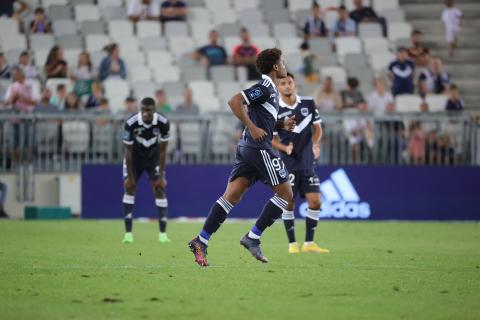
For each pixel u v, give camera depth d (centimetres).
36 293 2358
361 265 3142
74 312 2073
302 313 2100
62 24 7094
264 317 2036
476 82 7519
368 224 5719
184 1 7562
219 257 3372
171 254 3488
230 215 6019
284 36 7375
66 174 6088
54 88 6444
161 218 4200
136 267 2967
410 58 7262
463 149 6269
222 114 6134
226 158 6134
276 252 3666
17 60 6762
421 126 6269
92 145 6088
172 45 7106
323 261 3278
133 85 6600
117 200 5953
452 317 2078
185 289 2450
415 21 7962
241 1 7631
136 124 4088
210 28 7312
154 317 2016
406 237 4644
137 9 7262
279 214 2923
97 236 4441
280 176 2880
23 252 3519
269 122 2886
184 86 6662
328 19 7594
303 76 6881
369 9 7562
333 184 6053
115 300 2239
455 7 8100
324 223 5769
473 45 7888
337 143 6194
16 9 7150
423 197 6156
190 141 6125
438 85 7125
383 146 6234
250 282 2611
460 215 6200
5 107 6181
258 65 2911
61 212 5909
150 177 4191
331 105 6500
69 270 2862
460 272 2942
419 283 2650
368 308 2188
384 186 6112
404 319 2044
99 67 6656
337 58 7188
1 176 6003
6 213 6038
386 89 6962
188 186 5994
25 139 6028
